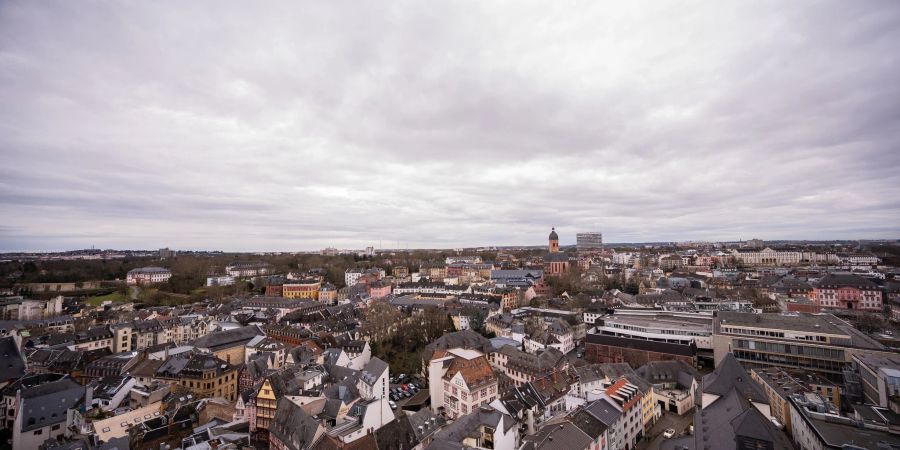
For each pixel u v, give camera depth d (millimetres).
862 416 85812
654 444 105812
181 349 168625
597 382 135250
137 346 197125
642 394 111812
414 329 199375
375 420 100750
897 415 85750
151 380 144875
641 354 168375
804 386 114375
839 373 135125
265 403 108562
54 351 160875
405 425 93938
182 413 111938
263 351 168250
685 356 160750
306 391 111438
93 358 166000
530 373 139500
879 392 103875
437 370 129500
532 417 109812
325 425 97375
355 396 115938
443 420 107000
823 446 76062
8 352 146750
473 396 112938
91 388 119812
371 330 191250
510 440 96438
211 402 118438
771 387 116562
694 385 129625
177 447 98125
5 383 138750
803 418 89500
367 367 134375
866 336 150875
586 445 82812
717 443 74875
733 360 101812
